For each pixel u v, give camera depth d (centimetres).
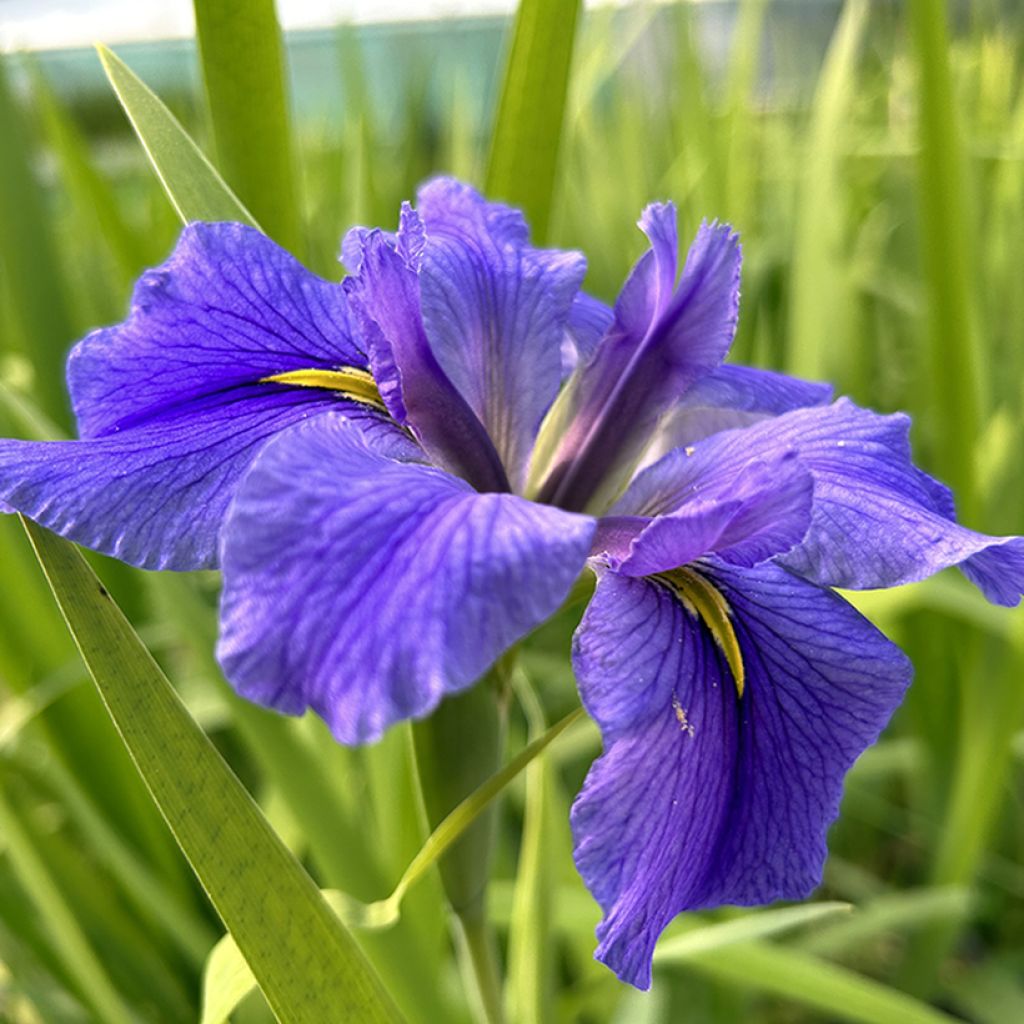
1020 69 54
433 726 16
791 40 61
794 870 14
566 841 27
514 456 17
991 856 36
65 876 28
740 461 15
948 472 30
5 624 27
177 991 29
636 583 14
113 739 28
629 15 49
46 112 32
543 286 17
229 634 10
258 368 16
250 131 19
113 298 39
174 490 14
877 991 23
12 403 22
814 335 33
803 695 14
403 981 20
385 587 10
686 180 43
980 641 31
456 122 46
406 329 15
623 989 27
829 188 34
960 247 28
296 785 22
